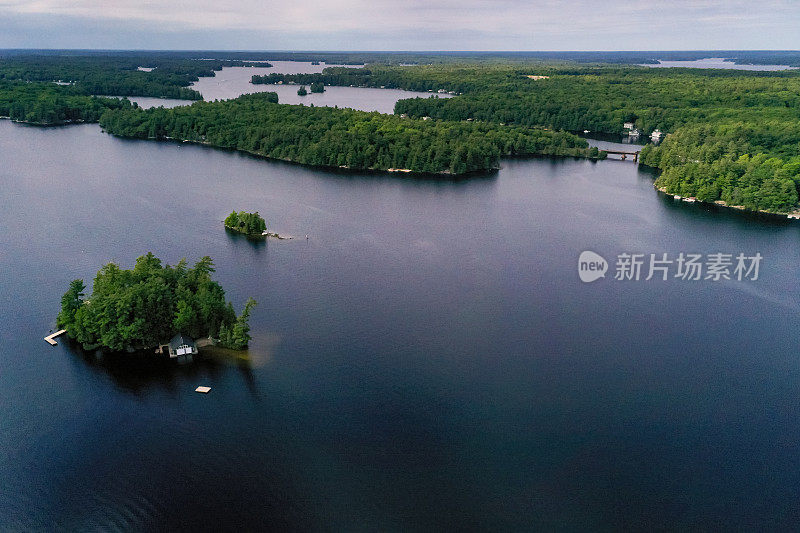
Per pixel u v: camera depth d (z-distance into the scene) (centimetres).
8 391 15638
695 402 15850
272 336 18388
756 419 15238
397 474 13275
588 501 12669
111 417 14862
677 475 13412
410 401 15588
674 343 18638
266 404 15350
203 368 16725
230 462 13525
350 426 14650
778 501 12756
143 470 13288
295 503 12494
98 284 18038
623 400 15850
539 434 14550
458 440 14300
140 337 17250
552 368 17175
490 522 12131
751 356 17988
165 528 11869
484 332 19012
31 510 12256
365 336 18562
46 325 18738
